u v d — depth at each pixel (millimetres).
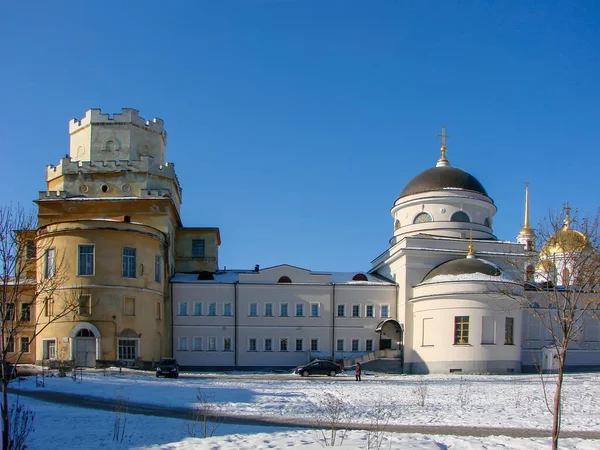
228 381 52031
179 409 32969
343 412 32312
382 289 77438
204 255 82125
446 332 68938
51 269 58438
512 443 23344
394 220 88125
